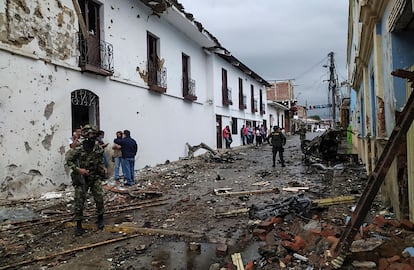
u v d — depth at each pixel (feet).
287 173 38.88
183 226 18.97
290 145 88.02
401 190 15.75
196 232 17.61
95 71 33.78
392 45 15.89
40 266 14.15
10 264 14.30
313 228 16.11
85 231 18.52
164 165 47.83
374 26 19.69
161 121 49.80
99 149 19.26
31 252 15.69
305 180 33.37
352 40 44.47
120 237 17.42
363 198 12.23
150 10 46.60
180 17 50.44
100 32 36.58
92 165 18.78
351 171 36.73
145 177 36.68
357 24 30.07
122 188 30.89
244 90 98.07
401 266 11.05
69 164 17.88
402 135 11.23
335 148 46.96
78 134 28.63
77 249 15.65
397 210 16.39
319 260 12.85
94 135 18.92
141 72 44.16
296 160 52.70
